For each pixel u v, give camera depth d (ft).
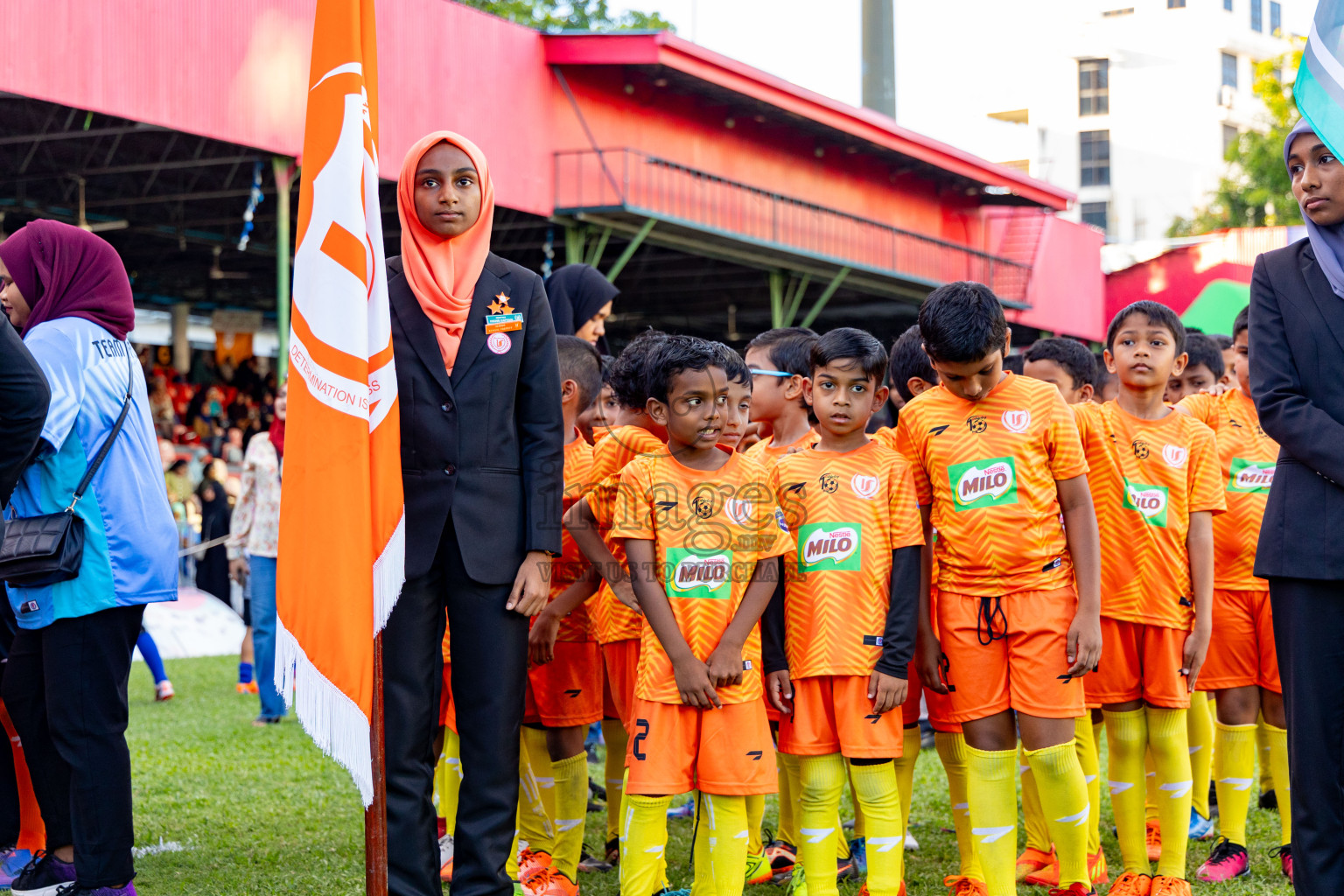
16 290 11.37
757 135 61.36
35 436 10.14
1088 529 10.96
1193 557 12.57
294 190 54.65
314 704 8.86
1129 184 141.18
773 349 13.30
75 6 34.96
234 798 16.35
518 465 10.16
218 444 60.85
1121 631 12.23
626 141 53.47
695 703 10.27
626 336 90.99
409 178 10.12
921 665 11.34
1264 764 15.72
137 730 22.13
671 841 14.40
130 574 10.96
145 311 79.71
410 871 9.50
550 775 12.17
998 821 10.79
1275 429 9.65
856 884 12.46
